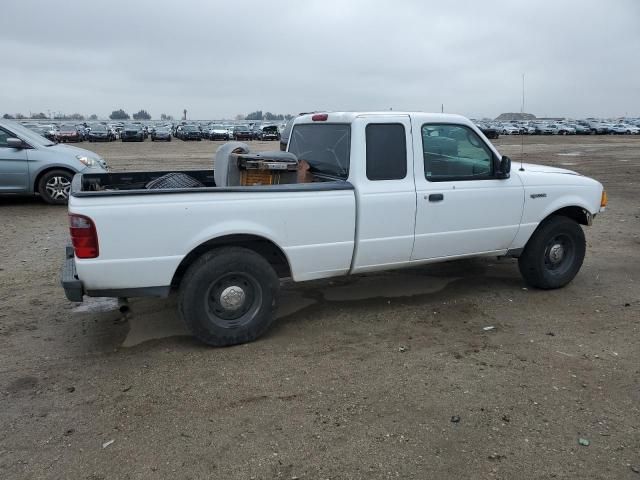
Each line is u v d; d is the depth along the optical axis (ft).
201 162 78.38
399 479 9.79
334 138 16.94
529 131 250.16
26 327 16.65
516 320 17.22
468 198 17.66
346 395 12.66
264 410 12.04
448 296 19.40
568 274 20.21
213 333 14.89
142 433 11.22
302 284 20.59
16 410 12.08
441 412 11.93
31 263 23.34
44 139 37.96
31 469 10.12
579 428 11.34
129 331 16.35
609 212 36.73
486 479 9.78
